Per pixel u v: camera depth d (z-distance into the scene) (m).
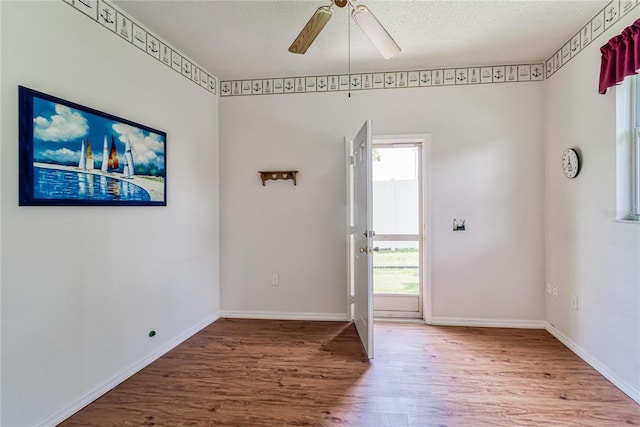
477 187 3.03
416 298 3.33
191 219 2.88
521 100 2.96
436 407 1.81
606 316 2.11
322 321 3.23
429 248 3.10
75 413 1.78
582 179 2.36
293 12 2.18
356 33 2.42
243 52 2.75
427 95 3.08
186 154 2.81
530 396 1.90
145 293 2.33
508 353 2.46
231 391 1.99
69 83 1.76
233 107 3.35
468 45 2.61
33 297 1.59
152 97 2.39
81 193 1.80
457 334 2.85
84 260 1.86
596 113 2.19
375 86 3.16
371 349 2.39
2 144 1.45
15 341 1.51
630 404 1.82
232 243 3.36
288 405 1.84
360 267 2.74
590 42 2.25
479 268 3.04
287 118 3.28
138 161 2.22
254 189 3.33
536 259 2.96
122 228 2.12
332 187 3.22
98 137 1.91
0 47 1.44
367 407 1.81
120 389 2.02
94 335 1.92
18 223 1.52
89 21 1.88
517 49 2.69
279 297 3.32
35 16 1.58
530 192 2.96
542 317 2.96
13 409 1.51
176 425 1.68
